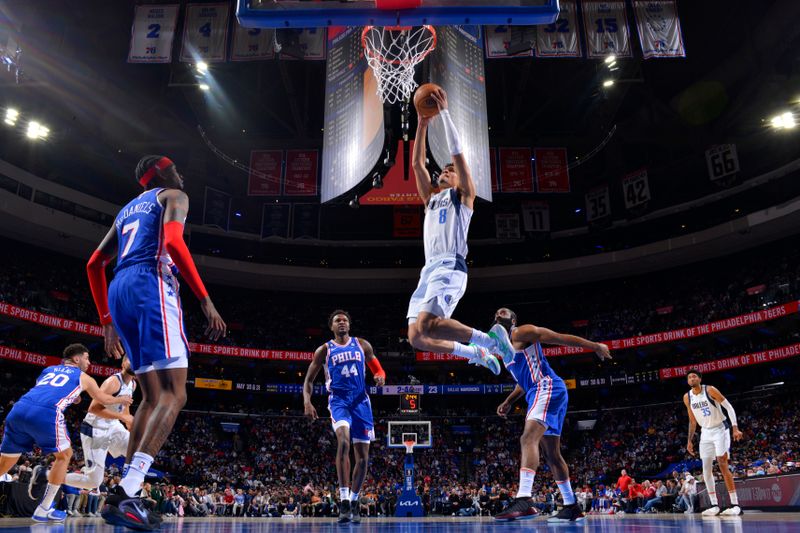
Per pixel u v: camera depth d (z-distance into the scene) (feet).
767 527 13.35
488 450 128.06
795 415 102.63
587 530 13.47
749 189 121.80
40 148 113.91
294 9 19.63
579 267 138.82
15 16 87.35
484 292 154.10
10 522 20.29
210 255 141.59
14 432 21.61
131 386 28.76
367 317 151.74
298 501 90.63
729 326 113.19
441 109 16.87
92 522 20.67
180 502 72.95
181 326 12.69
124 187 129.70
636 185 123.85
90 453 27.73
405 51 37.04
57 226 116.06
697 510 56.39
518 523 19.16
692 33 98.73
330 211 144.15
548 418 20.17
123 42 97.40
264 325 145.89
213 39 73.15
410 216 140.36
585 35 71.15
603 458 120.06
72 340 118.11
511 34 70.38
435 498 95.45
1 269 112.06
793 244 124.06
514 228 135.95
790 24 86.53
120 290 12.45
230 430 128.26
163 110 112.88
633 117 114.52
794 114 103.55
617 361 139.44
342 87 64.03
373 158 56.08
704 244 125.80
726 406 30.81
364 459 25.30
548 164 112.68
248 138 117.08
